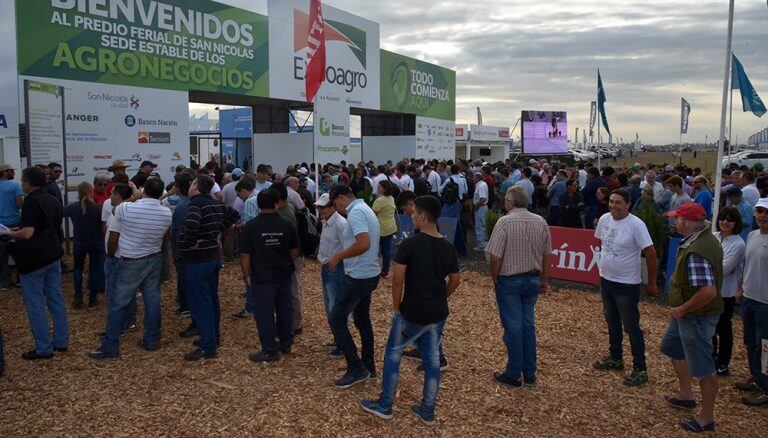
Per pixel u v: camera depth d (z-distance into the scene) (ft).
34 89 29.32
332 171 50.42
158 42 45.57
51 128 31.14
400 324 14.21
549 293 28.68
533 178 44.32
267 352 18.44
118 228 18.74
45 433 13.62
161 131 46.24
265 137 70.54
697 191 38.11
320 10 35.60
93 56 40.91
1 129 35.22
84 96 40.47
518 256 16.46
